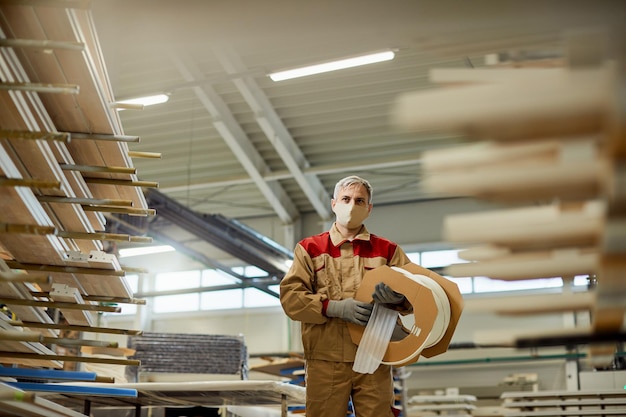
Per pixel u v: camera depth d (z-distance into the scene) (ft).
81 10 6.69
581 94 3.58
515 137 3.95
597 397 18.08
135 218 31.01
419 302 8.47
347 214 9.21
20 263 8.42
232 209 41.01
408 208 39.37
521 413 17.87
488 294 35.55
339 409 8.68
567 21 3.77
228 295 41.60
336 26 4.09
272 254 35.35
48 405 7.01
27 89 6.33
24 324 8.89
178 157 35.68
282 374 23.16
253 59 28.30
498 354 35.63
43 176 7.66
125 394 9.57
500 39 4.52
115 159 8.48
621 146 3.55
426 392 36.45
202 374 16.21
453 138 33.04
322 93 30.53
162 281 42.68
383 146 34.24
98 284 9.12
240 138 33.19
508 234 4.63
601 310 4.77
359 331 8.69
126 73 28.96
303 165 34.81
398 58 27.61
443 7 3.91
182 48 27.04
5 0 6.30
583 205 4.47
